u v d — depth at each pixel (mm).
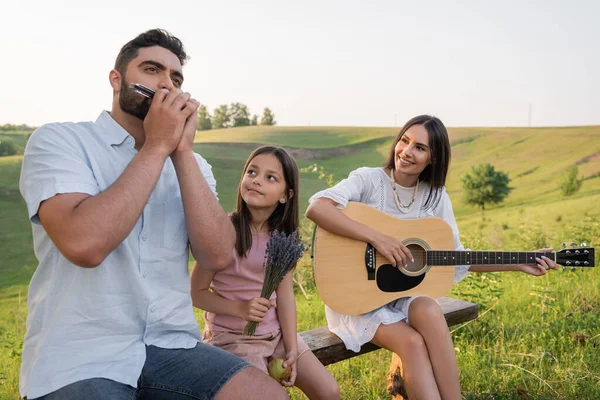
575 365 3648
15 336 5414
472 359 3777
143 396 1955
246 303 2398
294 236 2348
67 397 1745
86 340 1834
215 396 1892
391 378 3088
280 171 2668
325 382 2633
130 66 1973
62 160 1800
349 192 3221
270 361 2605
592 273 6406
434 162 3252
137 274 1925
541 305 4816
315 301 5969
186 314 2094
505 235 15336
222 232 2043
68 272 1842
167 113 1827
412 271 3197
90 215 1660
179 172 1946
